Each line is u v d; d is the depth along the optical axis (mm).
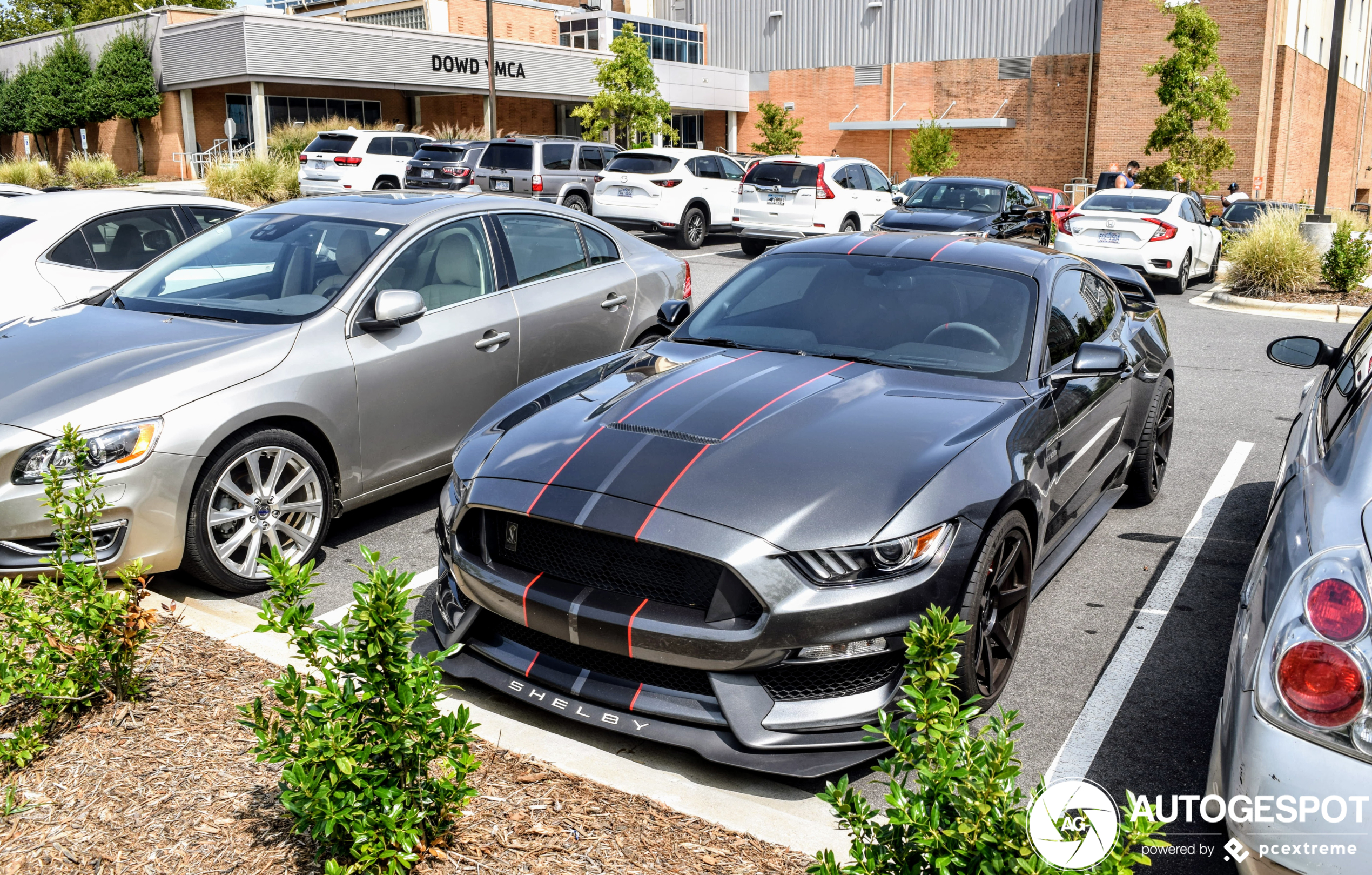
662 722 3041
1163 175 31000
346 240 5039
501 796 2764
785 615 2873
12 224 7254
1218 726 2424
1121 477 5309
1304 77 38344
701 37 48375
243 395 4152
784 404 3586
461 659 3420
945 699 2145
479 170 20109
